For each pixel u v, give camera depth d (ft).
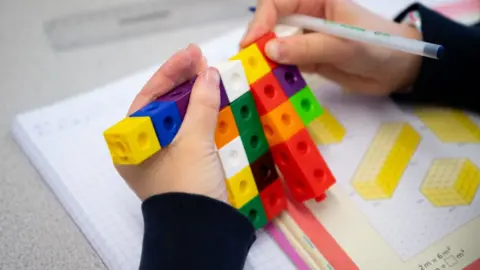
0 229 1.54
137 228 1.50
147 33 2.00
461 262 1.45
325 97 1.76
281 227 1.50
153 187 1.33
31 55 1.93
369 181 1.57
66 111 1.72
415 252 1.46
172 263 1.25
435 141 1.66
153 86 1.40
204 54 1.84
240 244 1.31
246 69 1.44
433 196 1.55
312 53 1.56
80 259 1.49
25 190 1.61
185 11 2.07
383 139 1.66
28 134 1.67
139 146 1.26
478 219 1.52
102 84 1.84
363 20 1.69
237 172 1.42
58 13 2.05
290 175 1.50
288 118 1.47
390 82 1.73
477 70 1.69
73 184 1.58
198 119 1.32
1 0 2.09
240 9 2.08
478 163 1.62
